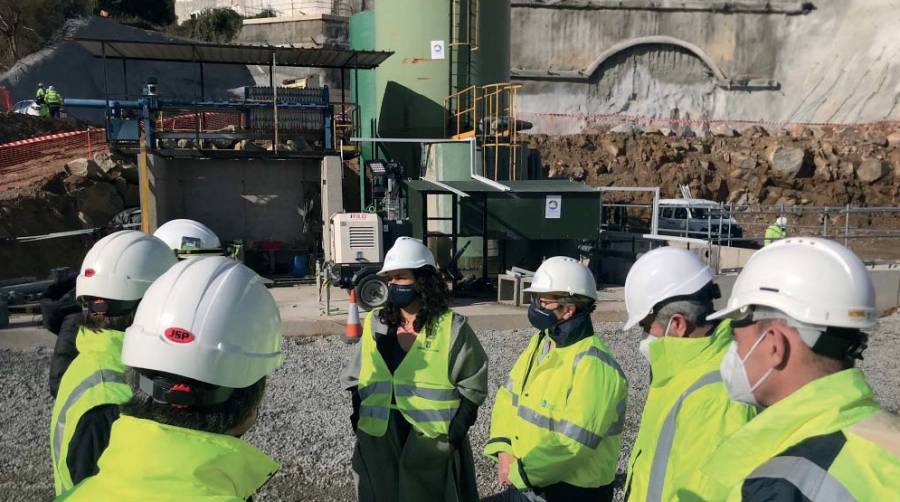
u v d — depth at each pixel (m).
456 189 12.63
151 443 1.34
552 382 2.82
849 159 37.09
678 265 2.19
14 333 8.89
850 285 1.40
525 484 2.73
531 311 2.95
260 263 16.69
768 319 1.48
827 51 56.75
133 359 1.42
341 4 47.47
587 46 55.28
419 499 3.37
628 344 9.20
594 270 15.29
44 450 5.45
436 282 3.48
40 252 15.98
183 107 15.67
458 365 3.37
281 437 5.70
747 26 56.56
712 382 1.97
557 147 36.12
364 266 11.90
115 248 2.31
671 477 1.96
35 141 20.12
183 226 4.08
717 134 42.56
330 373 7.71
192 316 1.42
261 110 16.67
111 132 15.94
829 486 1.18
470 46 18.06
